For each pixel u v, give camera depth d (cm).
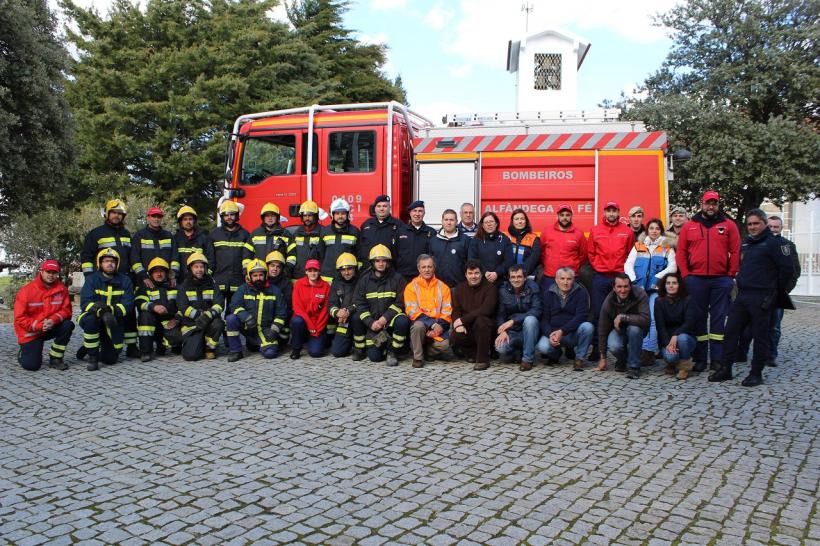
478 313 745
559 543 333
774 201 1535
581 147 873
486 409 573
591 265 791
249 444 484
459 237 814
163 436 502
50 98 1085
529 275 777
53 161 1123
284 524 353
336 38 2933
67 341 750
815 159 1410
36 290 737
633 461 447
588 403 593
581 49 1359
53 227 1500
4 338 970
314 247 854
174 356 830
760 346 655
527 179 889
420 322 750
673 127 1470
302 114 983
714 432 509
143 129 2144
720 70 1498
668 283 700
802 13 1480
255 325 801
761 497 388
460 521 357
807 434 503
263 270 792
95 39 2230
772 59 1441
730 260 706
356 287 790
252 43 2280
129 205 1686
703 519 359
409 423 534
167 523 354
